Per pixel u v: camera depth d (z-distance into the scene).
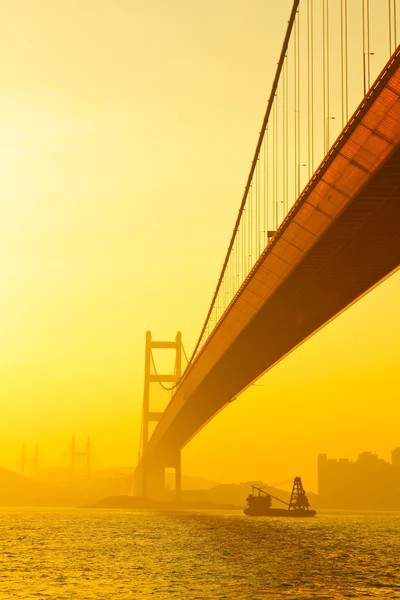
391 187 62.12
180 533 133.12
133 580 67.56
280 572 73.88
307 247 74.06
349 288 83.56
